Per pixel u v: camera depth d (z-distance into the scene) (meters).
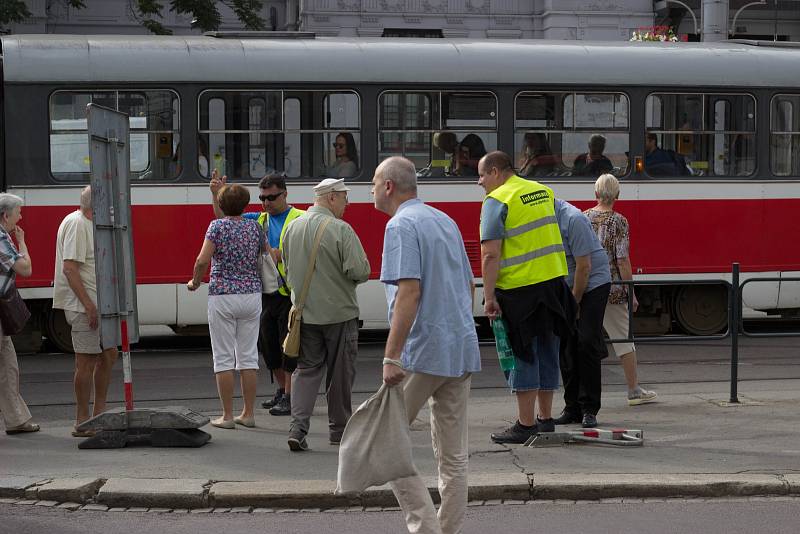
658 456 10.87
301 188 19.39
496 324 11.30
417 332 7.96
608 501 9.73
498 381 16.11
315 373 11.39
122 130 11.70
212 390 15.61
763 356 18.44
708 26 25.89
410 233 7.91
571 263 12.19
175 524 9.11
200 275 12.34
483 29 46.91
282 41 19.66
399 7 46.31
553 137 20.25
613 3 46.53
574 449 11.19
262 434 12.23
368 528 8.98
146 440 11.54
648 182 20.50
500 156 11.27
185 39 19.39
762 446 11.29
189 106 19.08
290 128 19.41
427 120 19.78
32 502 9.73
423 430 12.24
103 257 11.38
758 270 20.92
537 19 47.09
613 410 13.38
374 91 19.59
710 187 20.70
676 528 8.90
